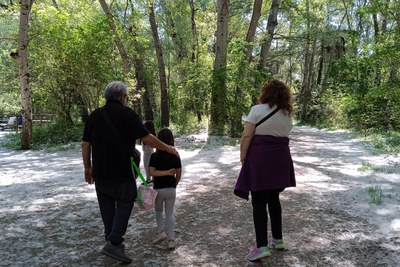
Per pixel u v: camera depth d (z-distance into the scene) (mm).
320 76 35125
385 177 7914
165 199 4258
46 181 8141
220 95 16406
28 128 14758
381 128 18281
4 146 16062
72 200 6434
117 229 3596
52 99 16484
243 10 26438
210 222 5113
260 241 3764
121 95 3826
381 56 15508
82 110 18250
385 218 5184
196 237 4570
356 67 20750
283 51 33594
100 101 16781
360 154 11586
